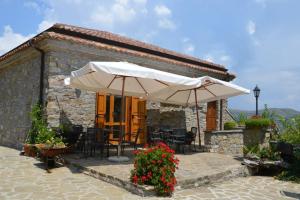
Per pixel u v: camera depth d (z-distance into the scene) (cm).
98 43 1114
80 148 1021
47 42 994
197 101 1243
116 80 973
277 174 880
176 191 640
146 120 1273
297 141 1062
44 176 720
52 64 1015
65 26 1088
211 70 1518
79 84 947
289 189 723
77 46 1062
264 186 743
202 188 684
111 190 623
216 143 1124
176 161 628
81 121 1077
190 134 1123
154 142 1121
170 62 1318
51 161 808
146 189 587
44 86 1033
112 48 1128
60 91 1027
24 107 1155
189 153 1073
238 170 831
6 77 1348
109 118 1160
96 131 915
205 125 1541
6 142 1284
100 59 1134
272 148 1003
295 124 1150
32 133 1008
